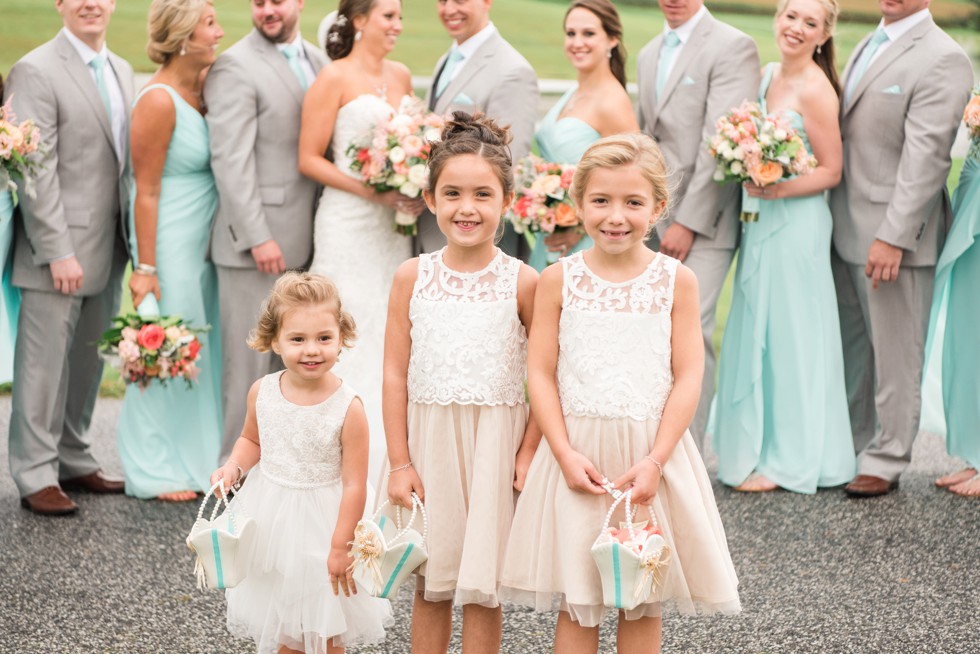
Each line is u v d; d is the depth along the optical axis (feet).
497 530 10.54
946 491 18.21
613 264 10.63
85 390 18.79
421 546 10.17
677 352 10.57
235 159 18.08
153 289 18.48
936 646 12.50
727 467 18.93
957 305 18.52
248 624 11.02
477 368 10.71
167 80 18.31
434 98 19.15
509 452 10.78
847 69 18.86
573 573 10.10
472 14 18.56
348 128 18.37
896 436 18.26
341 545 10.68
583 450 10.45
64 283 17.51
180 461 18.62
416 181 17.67
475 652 10.68
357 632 11.09
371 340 18.62
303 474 10.98
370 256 18.62
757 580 14.57
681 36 18.92
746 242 18.92
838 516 17.06
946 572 14.70
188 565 15.24
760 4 45.80
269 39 18.54
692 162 18.78
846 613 13.47
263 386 11.23
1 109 16.51
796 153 17.75
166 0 17.97
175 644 12.75
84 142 17.76
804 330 18.54
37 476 17.47
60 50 17.78
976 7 42.63
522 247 19.36
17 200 18.76
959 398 18.58
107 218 18.13
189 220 18.60
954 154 36.19
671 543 10.31
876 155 18.19
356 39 18.66
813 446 18.45
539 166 18.15
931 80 17.60
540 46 45.47
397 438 10.94
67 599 14.02
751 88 18.58
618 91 18.75
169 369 17.67
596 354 10.46
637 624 10.37
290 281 10.86
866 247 18.35
